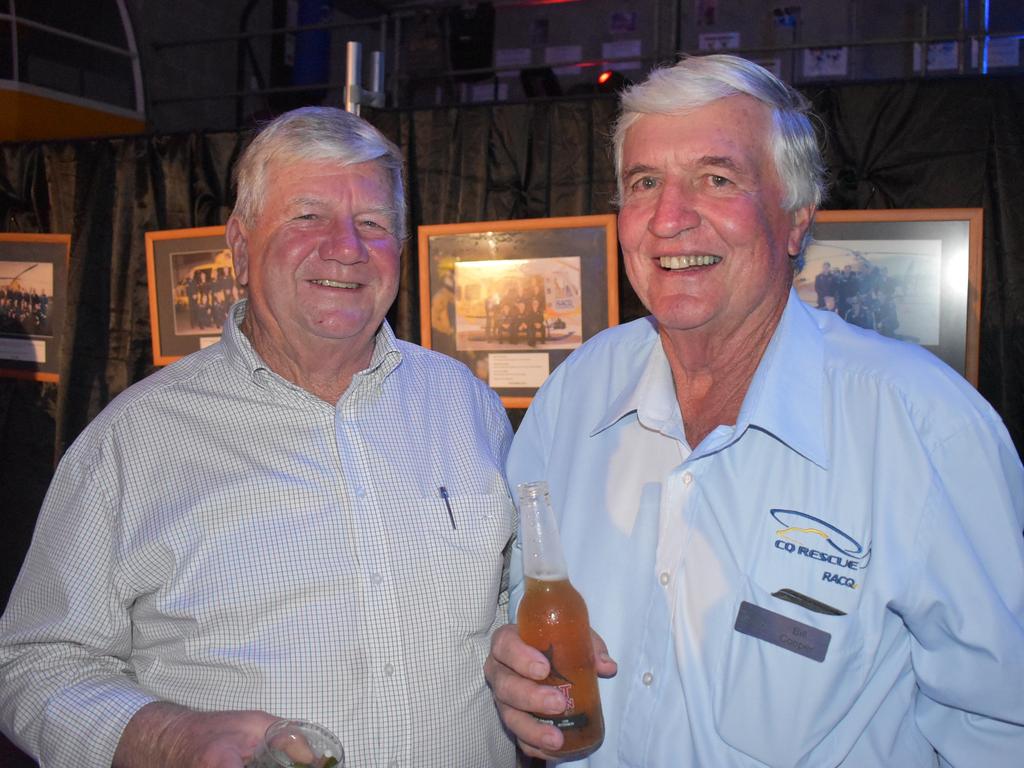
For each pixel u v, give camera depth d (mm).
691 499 1349
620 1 5258
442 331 2654
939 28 4566
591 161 2561
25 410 3346
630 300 2561
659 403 1438
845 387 1312
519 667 1184
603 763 1369
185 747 1255
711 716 1282
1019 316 2232
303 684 1430
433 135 2684
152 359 3129
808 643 1232
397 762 1461
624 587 1396
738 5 4703
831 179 2336
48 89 4480
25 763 3246
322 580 1474
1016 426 2254
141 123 5004
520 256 2578
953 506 1217
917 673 1251
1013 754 1200
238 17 7715
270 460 1545
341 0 7379
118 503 1520
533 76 3928
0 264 3293
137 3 6633
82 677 1446
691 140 1284
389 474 1578
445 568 1557
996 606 1172
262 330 1630
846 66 4441
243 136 2965
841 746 1238
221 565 1469
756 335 1376
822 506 1272
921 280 2262
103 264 3162
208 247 2951
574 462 1520
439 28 4566
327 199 1545
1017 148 2225
